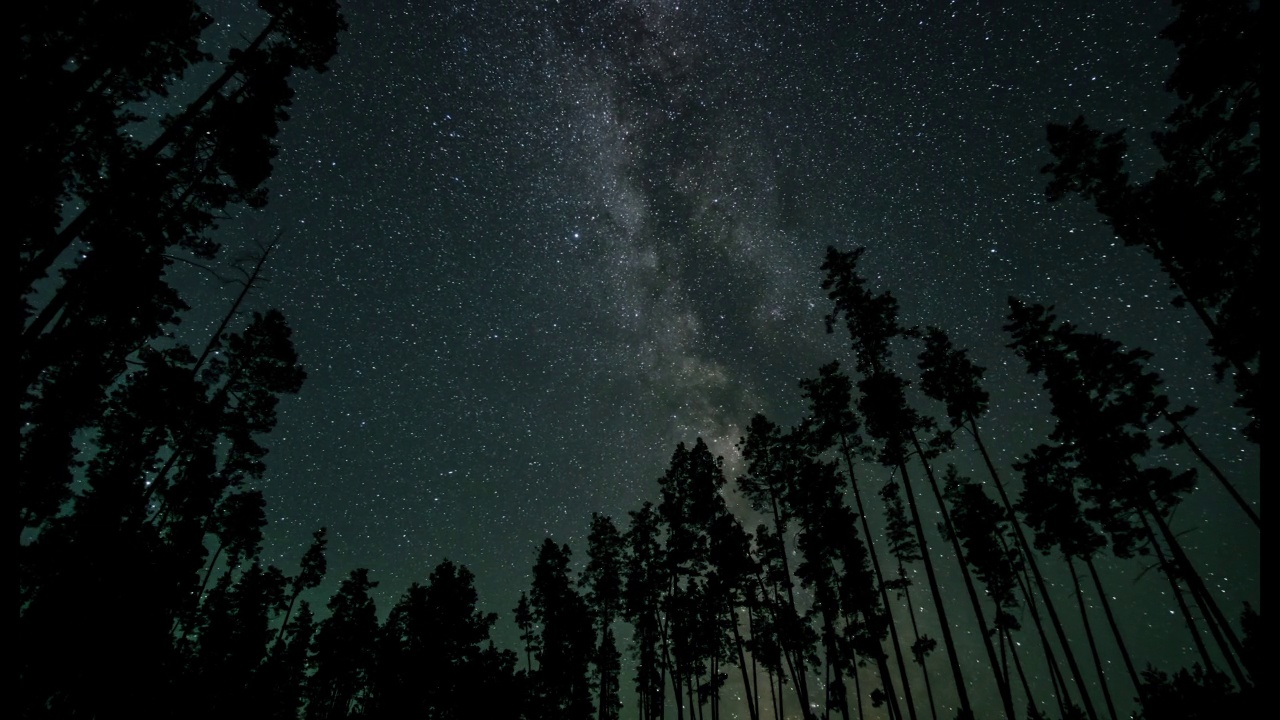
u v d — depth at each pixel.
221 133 17.27
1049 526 23.80
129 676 13.56
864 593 24.62
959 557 20.27
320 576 30.05
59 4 10.68
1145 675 14.52
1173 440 20.39
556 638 29.53
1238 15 15.05
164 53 15.55
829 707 26.25
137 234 17.16
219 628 18.44
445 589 17.78
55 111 9.32
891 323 22.94
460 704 16.20
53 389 17.00
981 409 23.84
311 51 17.95
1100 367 22.19
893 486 22.34
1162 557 21.17
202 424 20.53
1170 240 17.28
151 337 19.09
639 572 30.33
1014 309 24.25
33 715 11.80
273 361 22.91
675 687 27.97
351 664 25.55
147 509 17.50
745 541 26.91
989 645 18.72
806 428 26.27
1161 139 17.36
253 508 22.86
